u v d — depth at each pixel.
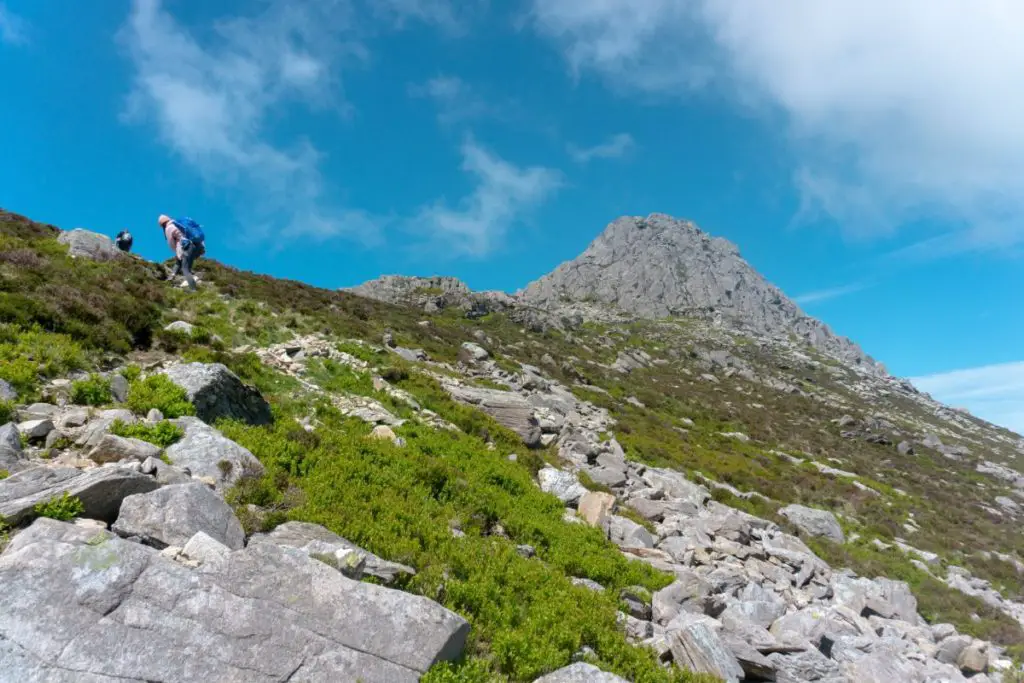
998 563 37.16
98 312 15.78
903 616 19.55
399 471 13.39
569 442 27.14
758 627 11.02
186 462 9.41
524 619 8.32
